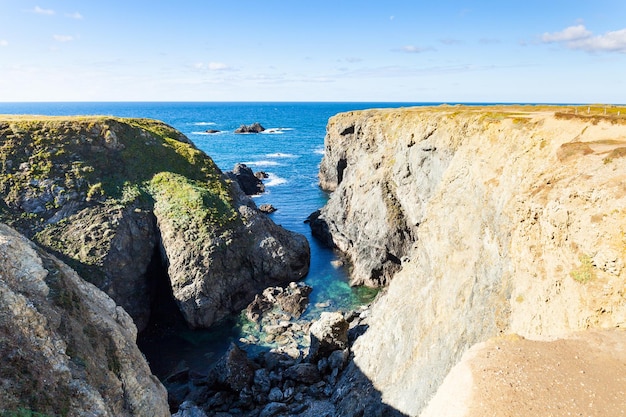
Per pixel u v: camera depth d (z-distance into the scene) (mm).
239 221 57188
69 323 20922
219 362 36188
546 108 56125
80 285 26141
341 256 67625
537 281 22344
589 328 18500
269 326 46438
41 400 16578
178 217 53000
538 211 23281
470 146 37219
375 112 85562
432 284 31766
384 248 56938
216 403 33656
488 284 26297
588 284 19094
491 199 30047
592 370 16016
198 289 47594
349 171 84625
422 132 53781
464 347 24922
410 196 55844
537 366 16781
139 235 50656
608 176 20750
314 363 37438
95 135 58312
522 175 28188
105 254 45906
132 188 55125
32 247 25281
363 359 33906
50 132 55375
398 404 26609
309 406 32156
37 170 50531
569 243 20781
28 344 17984
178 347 44250
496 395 15828
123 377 21859
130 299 46969
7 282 20406
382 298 43094
